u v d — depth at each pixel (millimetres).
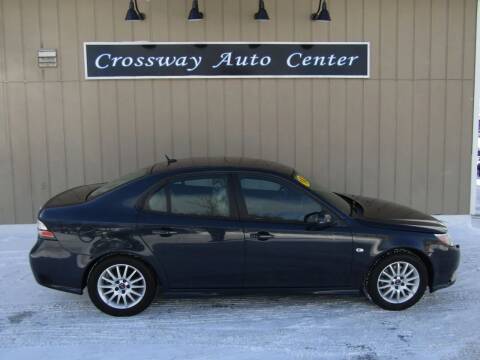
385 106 9086
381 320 5477
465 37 9047
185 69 8750
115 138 8828
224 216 5449
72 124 8766
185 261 5410
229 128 8922
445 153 9250
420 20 8953
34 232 8594
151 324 5387
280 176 5570
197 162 5930
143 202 5457
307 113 8992
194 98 8828
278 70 8852
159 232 5371
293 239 5426
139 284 5492
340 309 5742
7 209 8867
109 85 8727
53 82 8656
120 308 5484
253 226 5414
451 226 9016
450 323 5426
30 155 8781
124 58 8664
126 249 5359
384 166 9188
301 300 5973
